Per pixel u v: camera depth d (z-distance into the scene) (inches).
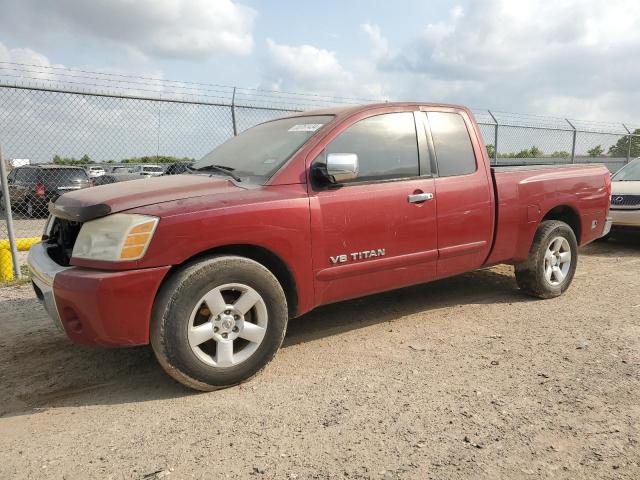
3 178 250.1
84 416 117.6
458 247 172.9
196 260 125.1
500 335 163.3
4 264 249.8
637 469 92.9
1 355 154.7
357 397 122.6
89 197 131.7
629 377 130.1
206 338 124.3
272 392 126.6
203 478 92.7
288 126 167.8
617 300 199.9
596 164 226.1
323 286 145.8
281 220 134.5
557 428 106.7
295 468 95.0
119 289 115.2
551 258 199.8
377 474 92.5
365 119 158.4
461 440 103.0
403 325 175.3
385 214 153.9
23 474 95.3
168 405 121.5
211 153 185.5
